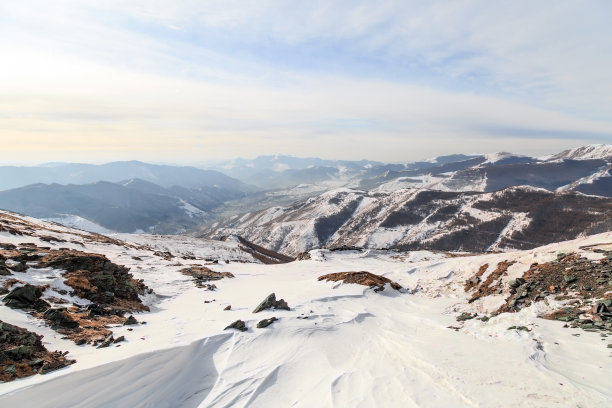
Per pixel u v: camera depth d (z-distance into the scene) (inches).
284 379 537.3
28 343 518.0
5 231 1494.8
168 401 484.1
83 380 453.7
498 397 408.5
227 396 492.1
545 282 832.3
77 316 709.3
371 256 2393.0
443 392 440.1
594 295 703.7
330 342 668.7
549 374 452.1
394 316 880.3
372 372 526.3
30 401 402.6
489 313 820.6
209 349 609.0
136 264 1578.5
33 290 705.6
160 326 719.1
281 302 845.2
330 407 439.5
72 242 1787.6
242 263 2235.5
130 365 503.5
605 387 406.6
